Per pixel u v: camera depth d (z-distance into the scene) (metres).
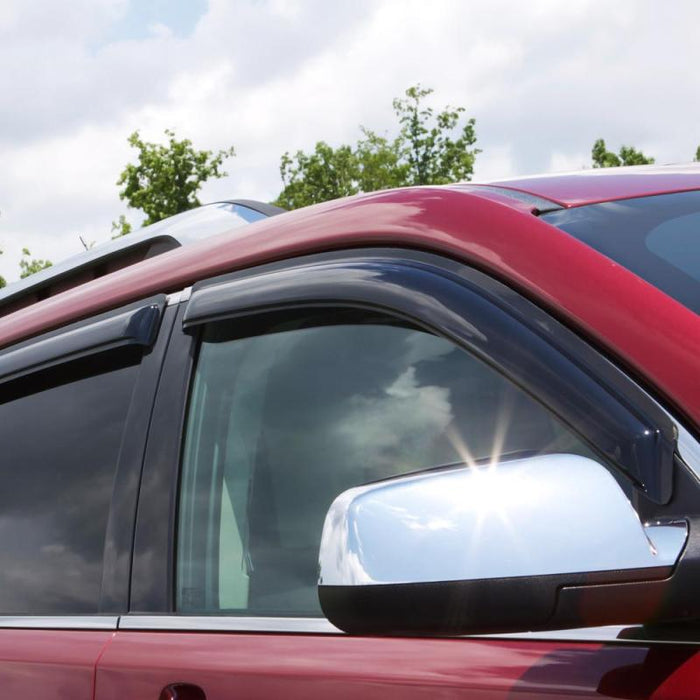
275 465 1.82
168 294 2.08
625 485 1.28
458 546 1.16
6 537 2.27
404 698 1.44
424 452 1.61
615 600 1.11
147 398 2.02
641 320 1.37
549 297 1.45
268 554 1.78
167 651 1.78
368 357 1.73
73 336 2.20
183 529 1.90
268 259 1.89
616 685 1.24
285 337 1.86
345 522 1.21
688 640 1.24
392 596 1.17
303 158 62.31
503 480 1.18
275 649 1.65
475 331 1.48
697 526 1.16
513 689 1.33
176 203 46.44
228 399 1.91
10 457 2.33
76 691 1.88
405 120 60.75
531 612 1.13
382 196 1.81
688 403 1.27
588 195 1.82
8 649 2.05
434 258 1.62
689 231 1.73
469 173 60.34
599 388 1.32
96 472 2.10
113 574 1.97
